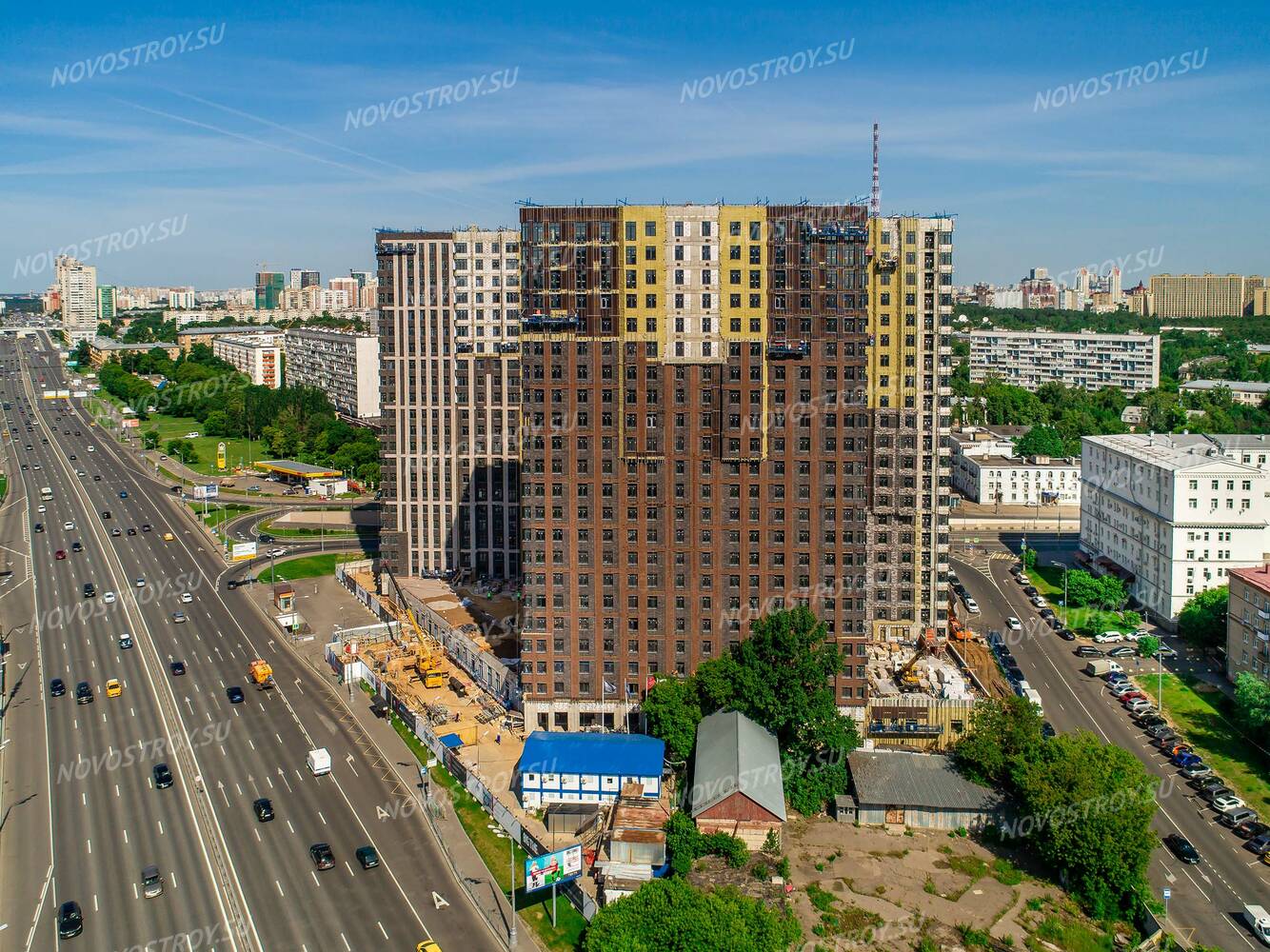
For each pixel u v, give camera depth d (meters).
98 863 136.50
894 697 172.38
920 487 198.75
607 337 170.88
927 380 196.75
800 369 170.25
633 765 152.50
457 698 192.50
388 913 125.19
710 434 171.88
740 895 119.75
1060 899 132.00
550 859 120.69
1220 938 123.31
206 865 135.88
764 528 173.00
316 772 162.00
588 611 175.88
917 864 139.38
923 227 192.25
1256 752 169.88
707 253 169.50
